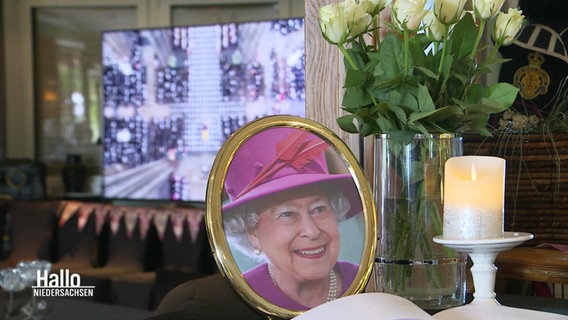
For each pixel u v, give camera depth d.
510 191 1.19
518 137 1.18
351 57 0.97
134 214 3.88
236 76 4.41
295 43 4.23
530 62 1.31
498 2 0.89
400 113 0.89
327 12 0.93
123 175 4.74
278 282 0.86
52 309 2.57
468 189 0.85
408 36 0.91
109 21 5.21
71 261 3.95
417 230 0.93
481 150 1.20
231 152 0.87
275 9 4.83
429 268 0.92
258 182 0.88
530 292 1.26
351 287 0.89
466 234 0.85
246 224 0.86
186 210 3.76
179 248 3.68
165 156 4.63
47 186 5.26
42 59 5.34
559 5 1.30
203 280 1.59
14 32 5.29
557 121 1.21
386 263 0.94
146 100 4.68
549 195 1.17
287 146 0.91
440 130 0.92
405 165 0.93
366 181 0.94
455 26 0.94
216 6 4.96
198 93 4.54
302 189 0.90
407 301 0.75
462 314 0.80
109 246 3.92
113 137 4.76
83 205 4.06
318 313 0.73
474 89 0.94
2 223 4.18
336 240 0.90
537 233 1.18
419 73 0.92
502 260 1.07
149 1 5.06
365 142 1.14
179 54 4.57
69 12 5.27
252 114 4.38
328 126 1.16
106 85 4.77
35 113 5.32
